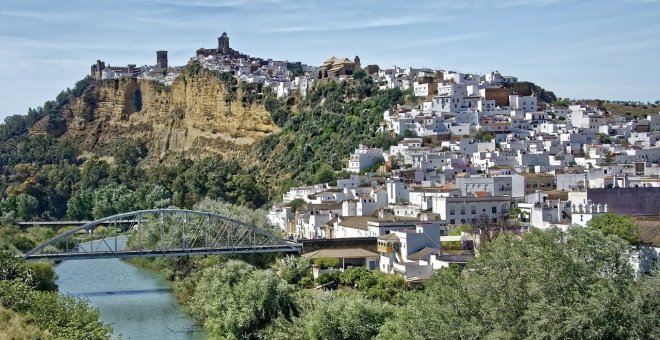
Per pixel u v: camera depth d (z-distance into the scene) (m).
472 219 173.50
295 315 110.88
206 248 167.88
